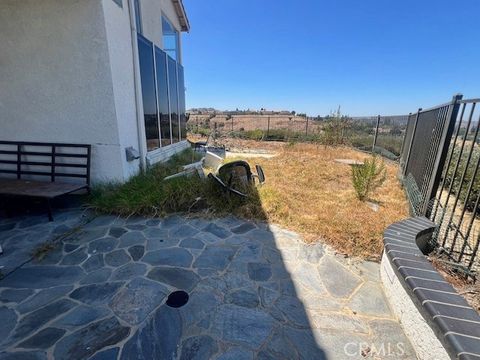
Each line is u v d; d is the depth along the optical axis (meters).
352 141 11.12
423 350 1.53
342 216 3.48
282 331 1.75
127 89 4.41
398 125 8.25
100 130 4.08
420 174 3.73
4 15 3.74
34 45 3.83
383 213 3.65
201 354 1.57
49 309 1.90
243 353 1.59
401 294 1.83
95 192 4.02
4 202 3.45
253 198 3.83
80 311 1.89
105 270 2.37
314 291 2.14
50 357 1.54
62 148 4.18
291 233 3.10
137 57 4.64
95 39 3.75
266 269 2.42
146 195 3.71
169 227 3.23
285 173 5.93
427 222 2.66
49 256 2.59
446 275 2.25
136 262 2.50
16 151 4.20
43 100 4.03
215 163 4.94
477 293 2.03
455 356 1.25
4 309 1.90
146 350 1.59
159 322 1.80
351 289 2.17
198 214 3.56
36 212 3.60
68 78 3.92
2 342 1.63
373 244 2.80
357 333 1.74
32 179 4.32
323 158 8.04
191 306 1.95
